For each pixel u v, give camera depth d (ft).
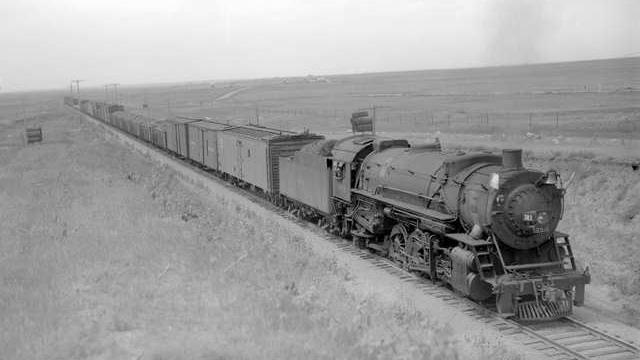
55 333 34.60
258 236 68.44
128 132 245.65
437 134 162.09
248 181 106.73
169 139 173.58
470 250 46.50
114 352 32.83
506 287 43.62
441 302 48.65
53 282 44.55
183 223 70.28
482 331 41.91
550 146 113.50
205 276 47.93
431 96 387.96
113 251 53.62
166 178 116.16
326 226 77.36
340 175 69.56
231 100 512.63
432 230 51.03
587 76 551.59
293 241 67.31
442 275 51.34
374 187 63.10
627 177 77.46
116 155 148.15
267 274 51.47
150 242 57.06
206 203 92.58
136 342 34.37
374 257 63.31
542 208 44.86
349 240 72.38
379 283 54.08
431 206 52.34
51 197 85.15
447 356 36.63
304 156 81.10
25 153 160.66
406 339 40.01
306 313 41.98
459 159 50.24
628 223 70.03
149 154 168.86
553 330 42.63
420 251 54.54
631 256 61.11
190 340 34.42
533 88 404.77
